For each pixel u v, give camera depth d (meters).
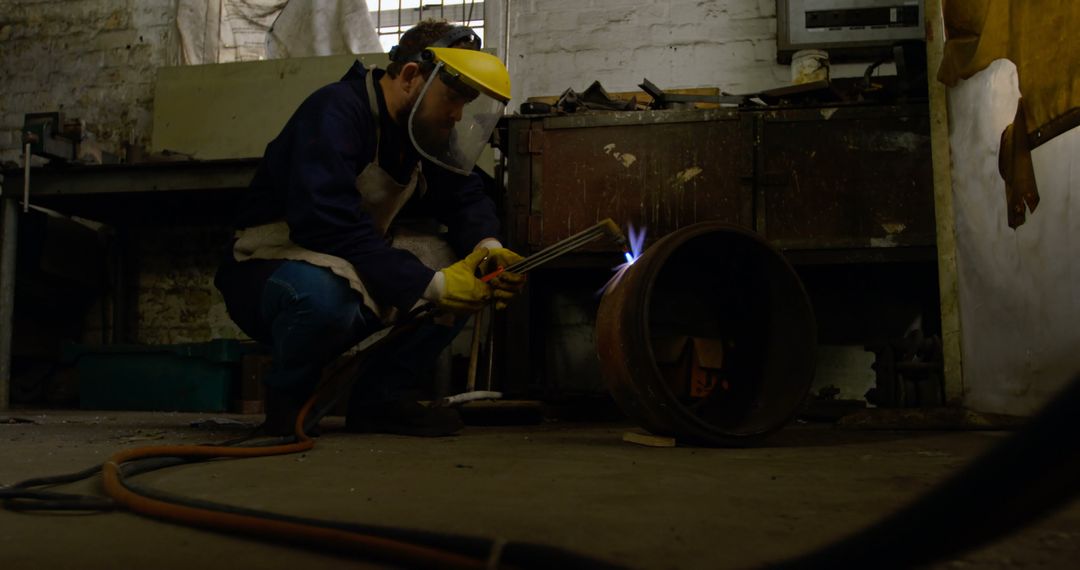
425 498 0.91
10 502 0.83
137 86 4.73
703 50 4.11
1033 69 1.79
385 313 1.81
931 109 2.50
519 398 2.94
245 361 3.69
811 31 3.91
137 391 3.80
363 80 1.81
